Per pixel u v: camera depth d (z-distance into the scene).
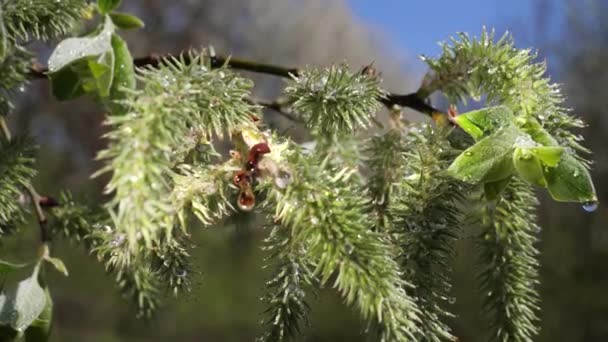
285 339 0.31
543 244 2.03
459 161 0.29
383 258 0.26
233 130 0.29
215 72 0.28
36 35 0.35
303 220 0.26
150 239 0.26
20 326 0.34
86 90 0.32
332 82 0.33
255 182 0.29
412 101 0.37
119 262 0.29
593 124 2.08
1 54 0.33
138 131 0.25
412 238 0.30
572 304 2.00
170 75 0.27
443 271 0.30
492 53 0.33
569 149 0.30
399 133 0.36
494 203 0.32
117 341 2.28
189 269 0.32
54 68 0.31
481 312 0.34
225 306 2.74
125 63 0.31
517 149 0.29
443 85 0.36
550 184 0.29
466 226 0.33
